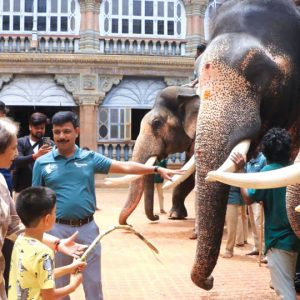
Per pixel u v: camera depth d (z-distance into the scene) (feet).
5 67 69.77
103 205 52.37
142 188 31.78
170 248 28.91
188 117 32.76
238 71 15.78
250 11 17.07
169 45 73.15
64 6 71.36
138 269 23.80
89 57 70.33
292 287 15.06
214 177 12.62
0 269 11.30
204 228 14.70
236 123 15.15
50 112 82.89
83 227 14.23
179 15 73.36
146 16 72.79
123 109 72.90
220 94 15.55
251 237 32.50
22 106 75.31
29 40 70.90
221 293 19.70
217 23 17.46
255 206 25.67
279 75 16.44
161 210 45.29
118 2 72.18
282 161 15.25
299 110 17.63
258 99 16.01
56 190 14.19
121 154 72.64
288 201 13.76
